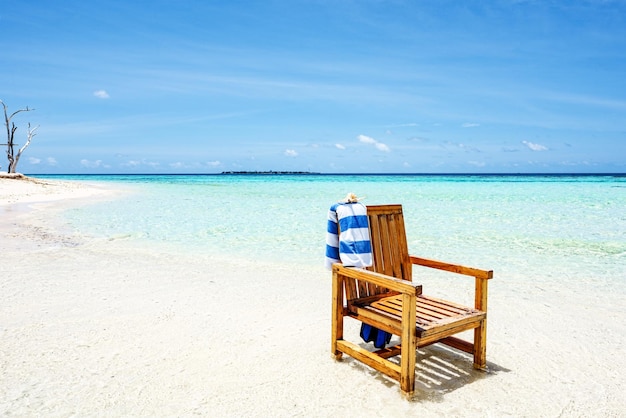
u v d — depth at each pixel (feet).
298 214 52.34
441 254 29.19
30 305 17.46
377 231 13.80
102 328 15.15
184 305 17.87
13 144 122.93
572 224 43.88
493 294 20.15
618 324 16.25
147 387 11.16
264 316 16.76
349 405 10.46
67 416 9.78
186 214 52.03
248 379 11.70
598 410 10.37
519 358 13.32
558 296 19.83
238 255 28.45
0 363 12.35
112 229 39.34
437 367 12.69
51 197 76.74
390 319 11.34
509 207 62.23
